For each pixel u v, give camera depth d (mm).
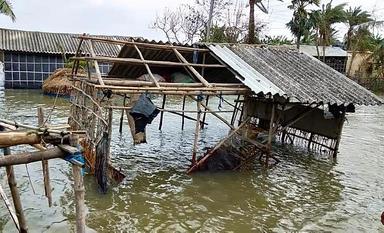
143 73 16125
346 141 18031
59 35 34250
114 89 10359
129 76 16422
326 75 15164
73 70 14414
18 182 10531
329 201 10672
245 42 36719
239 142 13586
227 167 12703
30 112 21000
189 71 14680
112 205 9531
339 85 14516
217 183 11562
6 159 4727
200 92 11609
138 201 9891
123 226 8500
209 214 9422
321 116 15328
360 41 47188
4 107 22297
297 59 16109
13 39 31469
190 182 11516
